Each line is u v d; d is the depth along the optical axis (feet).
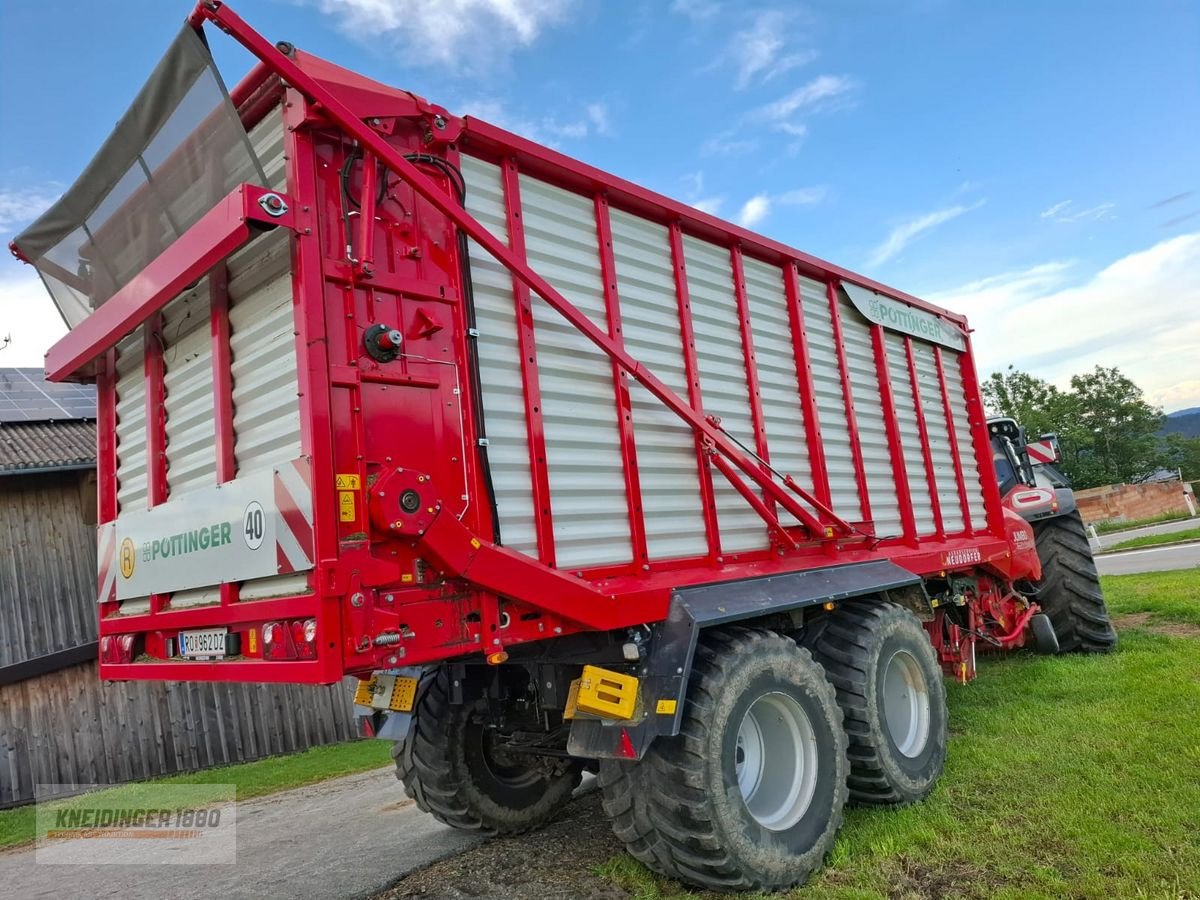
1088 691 17.70
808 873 10.54
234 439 9.50
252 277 9.27
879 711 12.78
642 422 11.55
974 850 10.57
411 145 9.68
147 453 11.34
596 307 11.37
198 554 9.77
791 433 14.40
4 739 24.54
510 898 10.74
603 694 10.00
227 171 8.76
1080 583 21.86
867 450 16.46
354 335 8.61
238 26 7.85
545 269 10.80
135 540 11.37
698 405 12.53
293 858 14.28
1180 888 8.88
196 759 27.48
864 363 17.01
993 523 20.81
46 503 26.55
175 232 9.75
